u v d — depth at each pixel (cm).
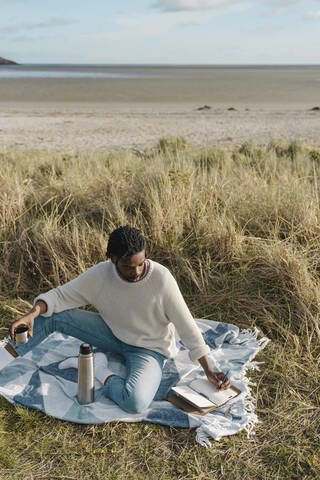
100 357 316
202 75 13675
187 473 247
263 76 13262
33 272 443
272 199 535
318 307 381
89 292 296
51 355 340
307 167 759
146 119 2770
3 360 305
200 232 488
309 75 14450
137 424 279
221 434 269
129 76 12019
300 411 293
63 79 9581
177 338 371
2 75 11888
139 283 281
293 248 467
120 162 767
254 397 307
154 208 499
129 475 245
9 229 495
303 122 2609
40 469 247
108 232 488
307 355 345
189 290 435
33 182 660
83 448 262
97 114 3106
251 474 247
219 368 330
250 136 1927
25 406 291
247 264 446
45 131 2081
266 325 385
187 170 609
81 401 290
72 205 559
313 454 260
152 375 292
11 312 400
